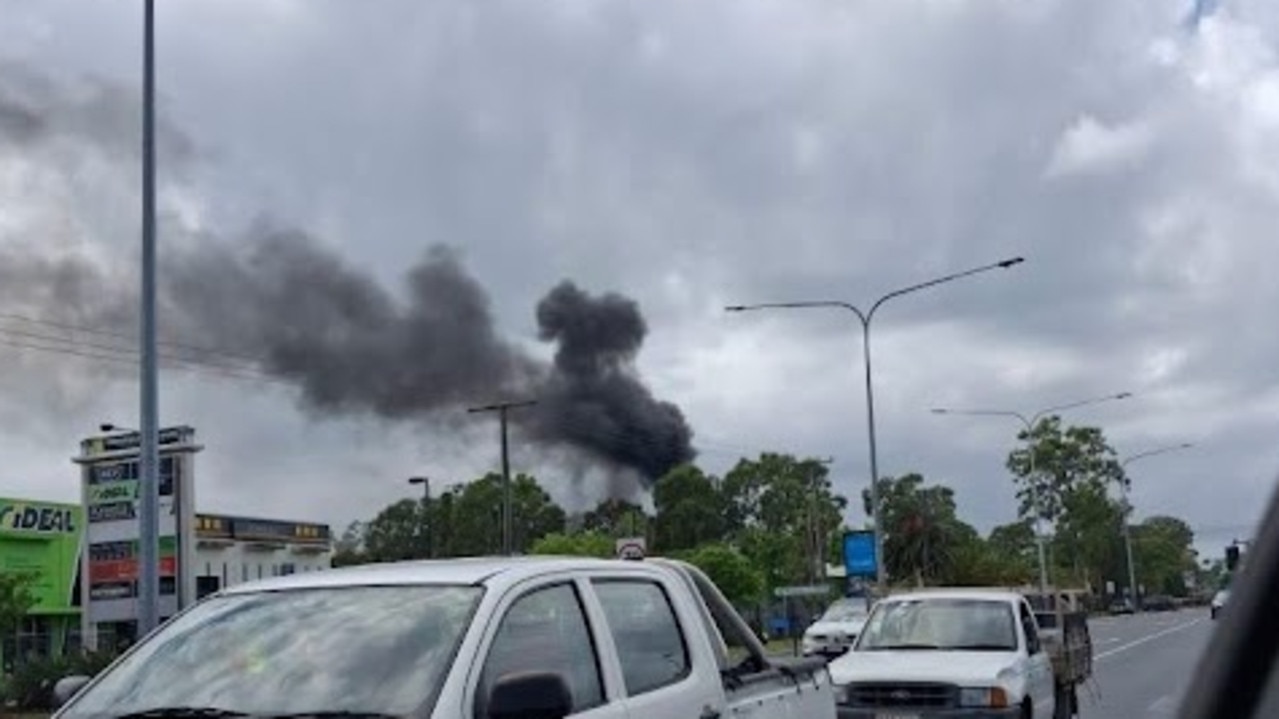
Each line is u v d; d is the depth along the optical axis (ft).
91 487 139.33
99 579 138.21
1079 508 369.09
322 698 18.21
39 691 106.22
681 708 22.09
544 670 18.85
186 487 139.03
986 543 332.39
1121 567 383.04
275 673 18.92
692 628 23.68
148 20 75.82
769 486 329.52
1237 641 7.75
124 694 19.44
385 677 18.38
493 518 295.07
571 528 306.96
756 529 291.38
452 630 18.97
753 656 26.00
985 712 45.11
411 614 19.48
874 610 53.01
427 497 279.69
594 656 20.99
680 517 319.06
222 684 18.98
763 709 24.63
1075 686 62.08
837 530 318.45
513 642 19.56
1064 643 58.85
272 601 20.75
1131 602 340.39
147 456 71.36
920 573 231.91
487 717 17.98
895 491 310.65
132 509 137.49
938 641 49.85
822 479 334.85
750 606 201.87
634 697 21.30
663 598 23.65
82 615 164.35
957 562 252.83
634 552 83.15
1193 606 386.32
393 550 309.22
